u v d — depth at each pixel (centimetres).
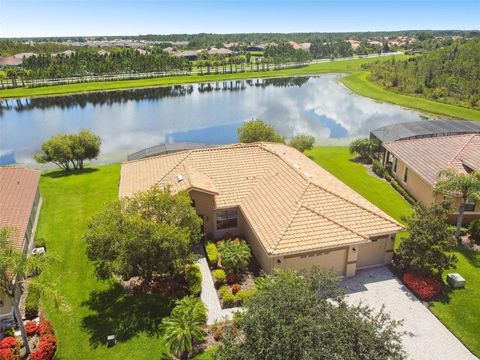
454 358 1814
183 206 2247
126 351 1875
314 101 9344
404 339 1920
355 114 7956
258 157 3275
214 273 2362
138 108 8800
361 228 2400
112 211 2103
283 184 2812
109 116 8038
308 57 17300
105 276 2108
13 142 6334
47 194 3806
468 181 2606
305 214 2439
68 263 2623
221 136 6469
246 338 1373
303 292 1434
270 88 11431
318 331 1273
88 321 2081
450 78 9031
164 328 1914
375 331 1342
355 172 4303
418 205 2436
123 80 12388
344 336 1291
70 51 19412
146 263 2058
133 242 1939
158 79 12569
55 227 3127
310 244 2255
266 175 3038
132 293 2297
